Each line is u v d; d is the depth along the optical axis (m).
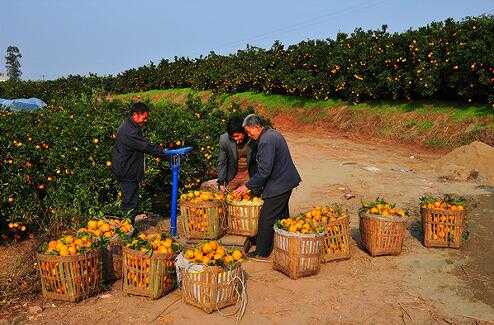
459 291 5.64
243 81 27.62
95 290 5.38
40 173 7.65
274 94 25.56
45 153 7.82
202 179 9.85
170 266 5.38
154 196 8.98
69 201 7.57
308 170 12.21
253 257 6.55
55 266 5.12
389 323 4.92
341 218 6.43
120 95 40.00
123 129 6.73
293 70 23.42
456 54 15.28
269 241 6.50
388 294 5.54
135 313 5.01
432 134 15.79
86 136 8.15
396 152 15.09
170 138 8.95
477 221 8.16
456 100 16.89
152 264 5.20
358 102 19.84
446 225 6.88
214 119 10.58
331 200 9.55
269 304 5.26
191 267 4.99
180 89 34.94
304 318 4.99
